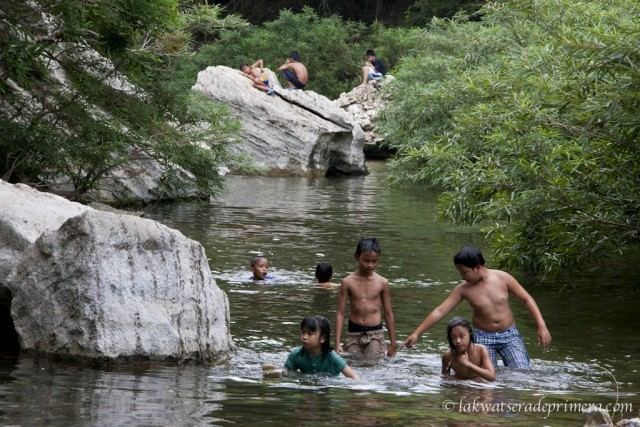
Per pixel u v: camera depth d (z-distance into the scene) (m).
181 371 18.56
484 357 19.08
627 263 32.91
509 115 28.86
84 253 18.98
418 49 70.81
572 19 33.91
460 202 31.23
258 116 67.44
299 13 113.12
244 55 97.75
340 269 30.73
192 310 19.50
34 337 19.11
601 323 24.41
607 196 27.23
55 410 15.47
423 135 55.53
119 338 18.66
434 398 17.31
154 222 19.80
